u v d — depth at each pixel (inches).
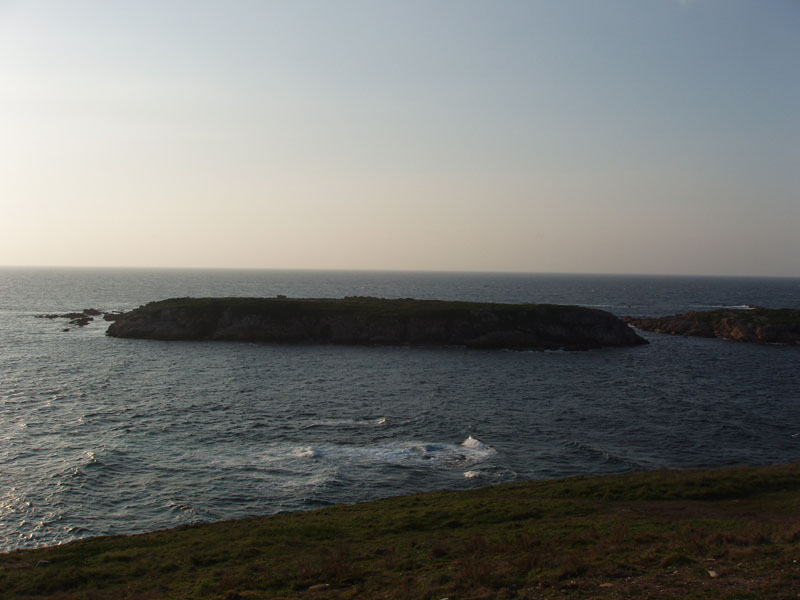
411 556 898.1
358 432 1983.3
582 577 733.3
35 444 1774.1
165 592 783.1
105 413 2159.2
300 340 4404.5
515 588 713.6
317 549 965.8
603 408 2404.0
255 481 1518.2
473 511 1160.8
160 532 1116.5
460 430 2028.8
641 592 661.9
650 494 1262.3
